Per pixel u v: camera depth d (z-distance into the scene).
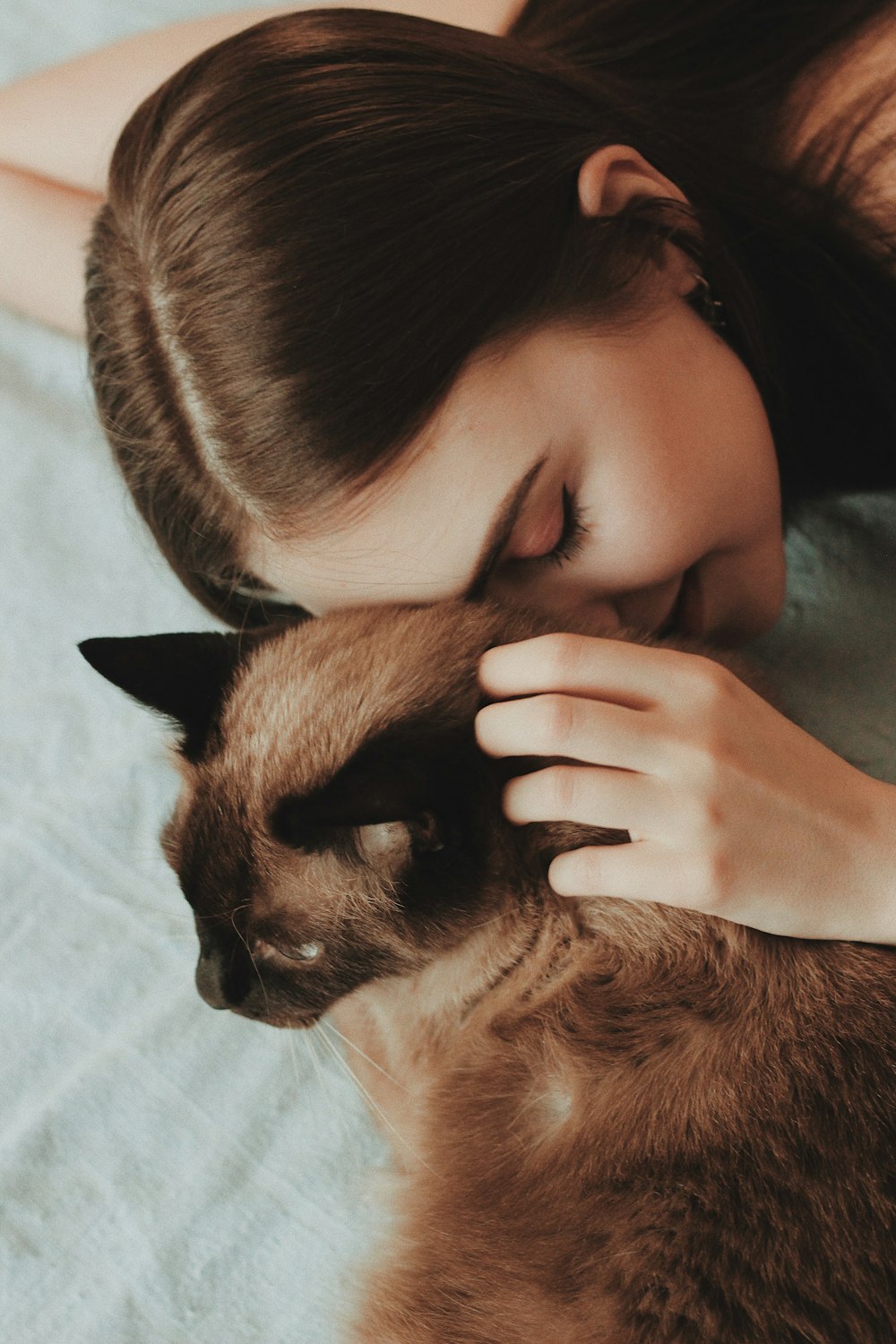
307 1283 1.29
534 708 1.12
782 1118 1.06
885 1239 1.02
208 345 1.18
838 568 1.71
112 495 1.98
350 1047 1.43
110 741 1.76
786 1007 1.11
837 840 1.14
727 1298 1.04
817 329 1.56
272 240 1.14
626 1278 1.06
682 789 1.11
